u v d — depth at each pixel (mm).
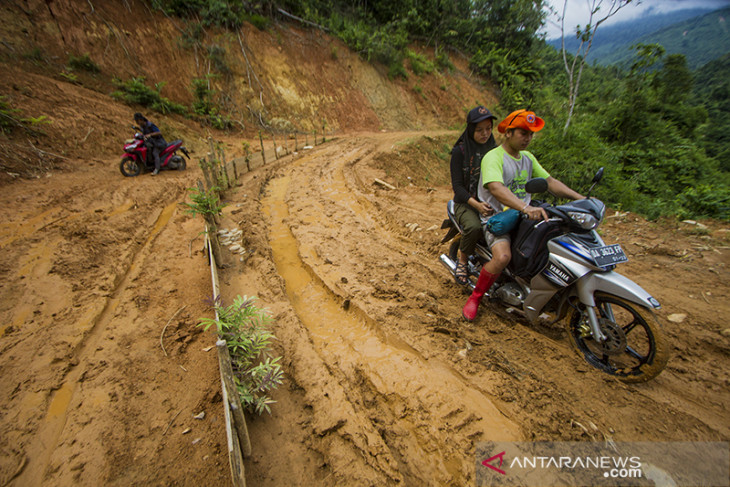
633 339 3215
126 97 12547
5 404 2510
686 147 12703
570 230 2844
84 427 2369
